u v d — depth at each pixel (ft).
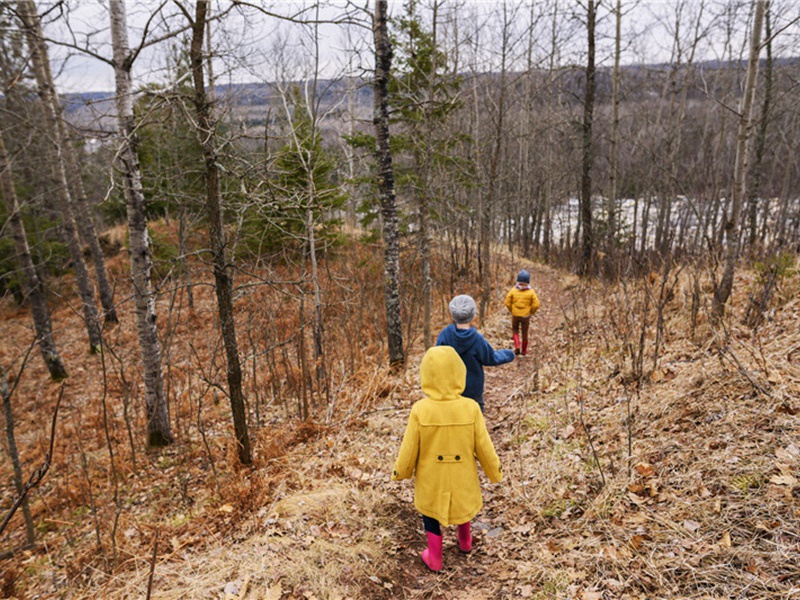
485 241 38.86
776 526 9.14
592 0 45.24
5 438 32.55
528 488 13.74
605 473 13.01
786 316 18.74
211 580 11.28
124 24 20.79
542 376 23.41
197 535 14.49
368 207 43.39
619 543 10.19
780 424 11.83
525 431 17.76
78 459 26.63
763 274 21.42
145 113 16.61
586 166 50.16
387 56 23.50
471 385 13.70
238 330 38.06
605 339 23.88
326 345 31.07
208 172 16.03
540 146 95.61
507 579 10.44
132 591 11.82
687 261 30.50
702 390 14.97
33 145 42.78
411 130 32.68
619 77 50.60
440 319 39.19
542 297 48.11
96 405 34.86
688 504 10.52
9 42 29.55
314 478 16.46
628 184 100.94
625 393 17.84
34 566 16.75
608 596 8.98
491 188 39.01
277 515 13.94
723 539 9.23
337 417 22.36
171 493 19.79
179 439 24.09
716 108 89.40
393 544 12.44
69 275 71.97
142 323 24.30
